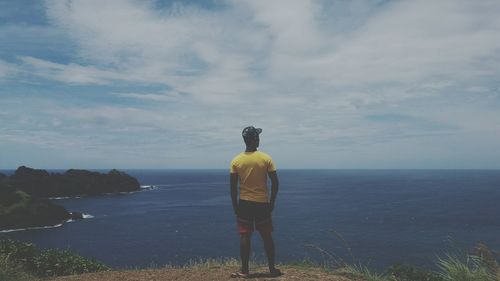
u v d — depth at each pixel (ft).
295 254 115.03
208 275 23.15
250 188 22.11
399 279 24.57
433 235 156.97
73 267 30.48
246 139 22.58
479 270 22.63
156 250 132.26
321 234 157.48
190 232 172.45
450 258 24.88
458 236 153.89
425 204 295.89
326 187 545.03
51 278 26.14
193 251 129.90
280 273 22.65
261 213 22.08
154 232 173.06
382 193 422.82
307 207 274.77
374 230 170.91
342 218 213.25
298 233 160.35
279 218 214.28
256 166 21.97
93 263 31.65
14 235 160.76
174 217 227.61
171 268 27.04
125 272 25.34
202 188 543.80
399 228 177.58
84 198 351.25
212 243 145.18
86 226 190.80
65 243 145.18
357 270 25.43
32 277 28.19
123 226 191.93
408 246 131.03
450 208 266.77
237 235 163.43
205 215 237.04
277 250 121.70
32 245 32.63
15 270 28.40
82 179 376.07
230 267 26.22
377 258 109.40
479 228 178.09
